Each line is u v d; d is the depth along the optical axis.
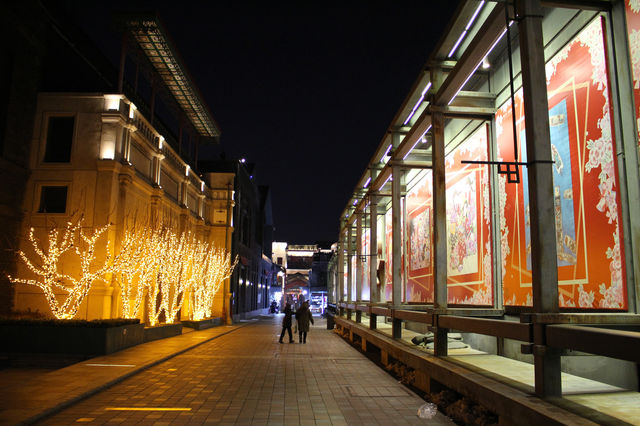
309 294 65.94
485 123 10.34
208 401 7.90
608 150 6.61
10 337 12.75
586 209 7.04
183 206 26.66
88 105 17.58
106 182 16.94
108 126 17.39
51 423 6.39
